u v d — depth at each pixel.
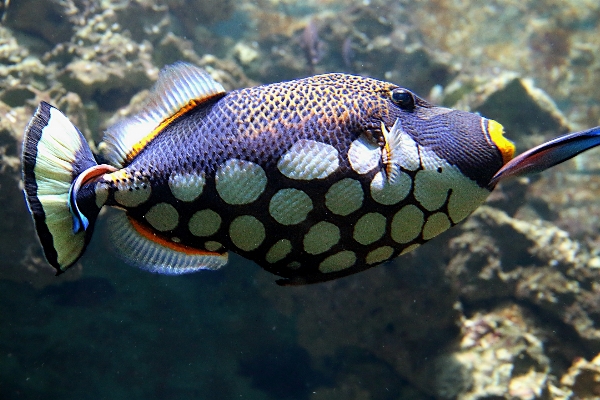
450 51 2.83
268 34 2.37
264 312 1.80
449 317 1.44
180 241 0.50
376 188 0.49
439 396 1.38
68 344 1.73
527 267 1.48
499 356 1.38
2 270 1.41
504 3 3.15
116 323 1.77
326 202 0.49
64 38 1.75
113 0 1.87
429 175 0.49
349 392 1.66
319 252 0.50
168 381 1.88
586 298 1.42
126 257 0.50
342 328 1.59
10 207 1.36
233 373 1.90
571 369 1.37
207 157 0.48
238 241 0.49
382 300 1.50
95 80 1.62
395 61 2.21
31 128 0.46
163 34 1.94
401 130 0.49
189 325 1.83
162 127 0.49
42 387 1.75
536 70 3.01
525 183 1.63
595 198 2.30
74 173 0.47
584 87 2.99
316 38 2.25
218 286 1.79
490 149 0.50
